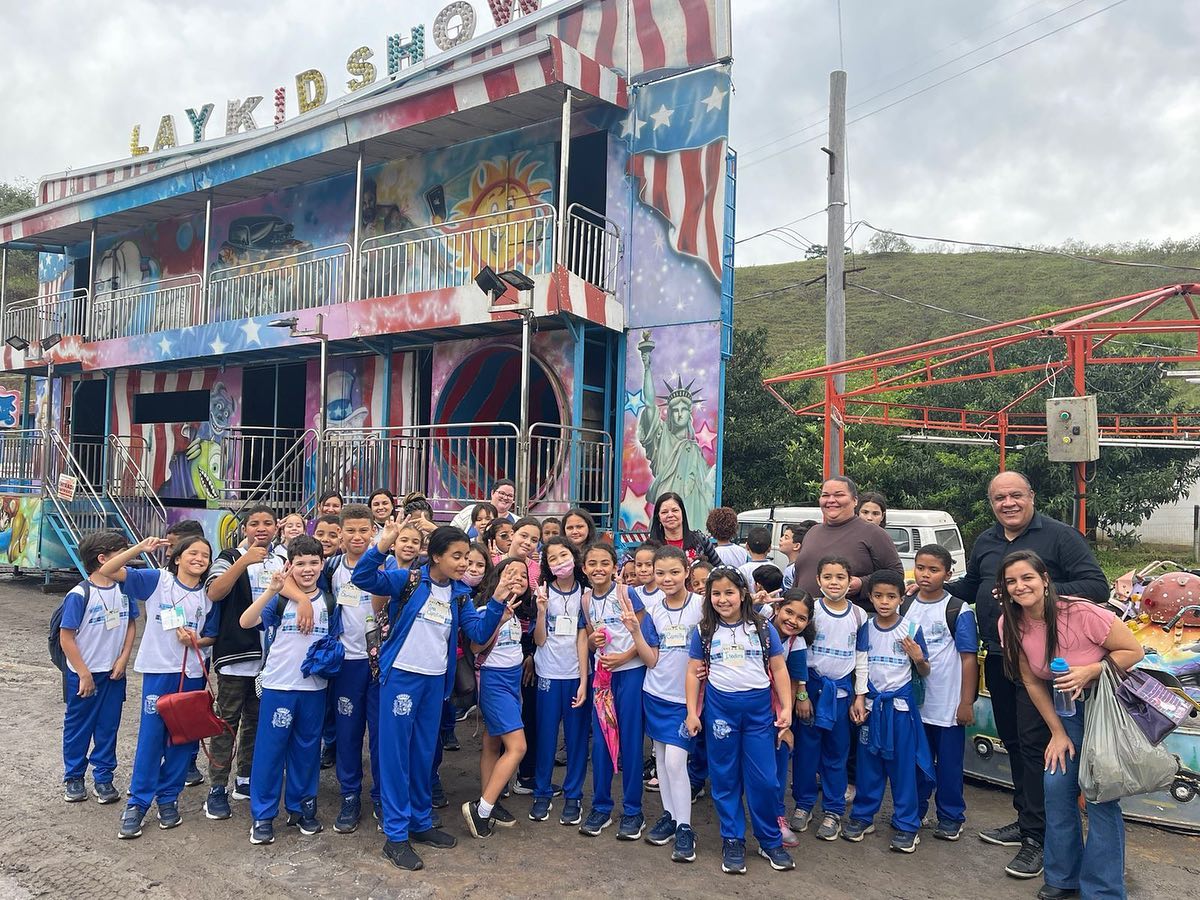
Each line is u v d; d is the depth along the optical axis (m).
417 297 10.84
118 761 6.03
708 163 10.30
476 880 4.24
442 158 12.42
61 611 5.13
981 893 4.18
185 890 4.11
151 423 15.98
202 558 5.01
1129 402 16.50
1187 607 5.56
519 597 4.85
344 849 4.59
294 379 14.53
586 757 5.13
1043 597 4.07
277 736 4.64
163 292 15.43
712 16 10.33
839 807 4.88
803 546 5.58
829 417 10.37
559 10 11.57
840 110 12.20
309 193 14.04
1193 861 4.54
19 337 15.84
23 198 41.62
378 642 4.70
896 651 4.77
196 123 17.25
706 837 4.89
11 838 4.70
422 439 11.20
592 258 10.90
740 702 4.45
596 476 10.89
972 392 17.23
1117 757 3.77
